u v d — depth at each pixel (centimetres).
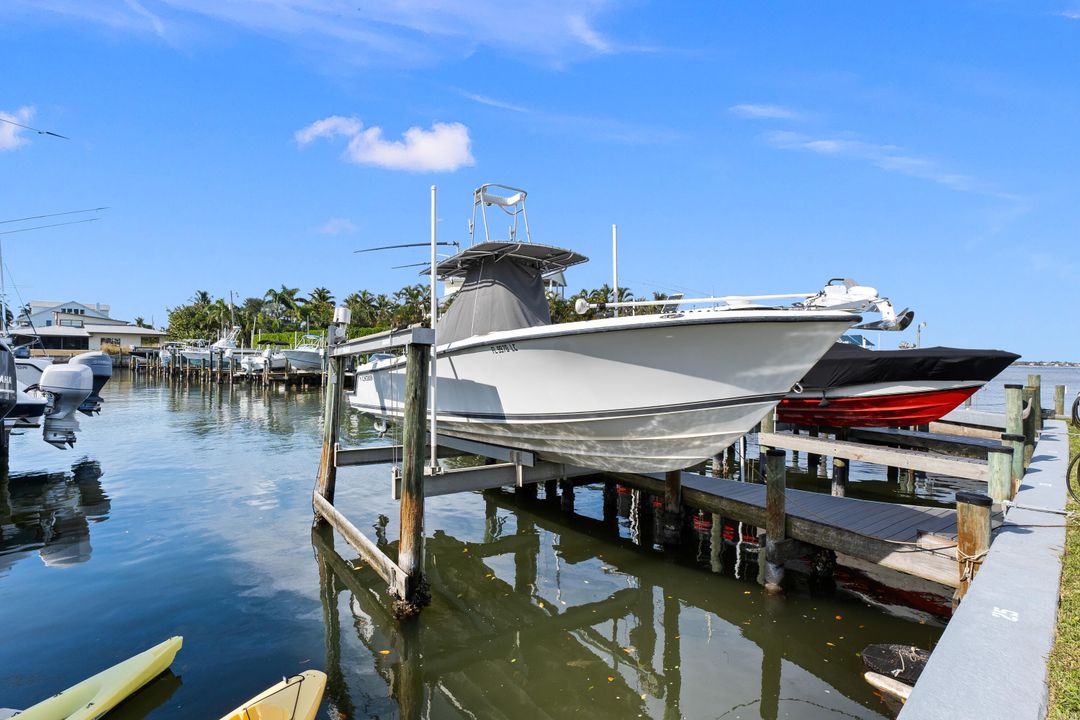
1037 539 480
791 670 515
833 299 1334
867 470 1470
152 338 6919
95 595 646
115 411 2570
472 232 881
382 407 1084
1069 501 592
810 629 589
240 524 916
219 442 1730
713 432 657
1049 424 1320
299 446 1667
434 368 724
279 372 4069
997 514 646
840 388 1187
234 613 608
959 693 261
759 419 636
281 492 1133
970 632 319
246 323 6366
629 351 630
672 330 600
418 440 602
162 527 897
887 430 1241
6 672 491
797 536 665
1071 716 245
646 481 908
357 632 576
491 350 738
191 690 467
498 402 768
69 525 907
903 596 662
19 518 941
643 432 683
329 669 509
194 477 1256
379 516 983
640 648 558
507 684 497
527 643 568
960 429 1345
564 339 650
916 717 244
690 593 685
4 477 1248
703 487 832
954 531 611
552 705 466
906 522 650
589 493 1179
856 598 666
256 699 412
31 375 1792
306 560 766
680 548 834
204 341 5684
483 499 1118
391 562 621
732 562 789
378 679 498
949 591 634
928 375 1113
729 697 476
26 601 630
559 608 646
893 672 495
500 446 850
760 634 581
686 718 449
